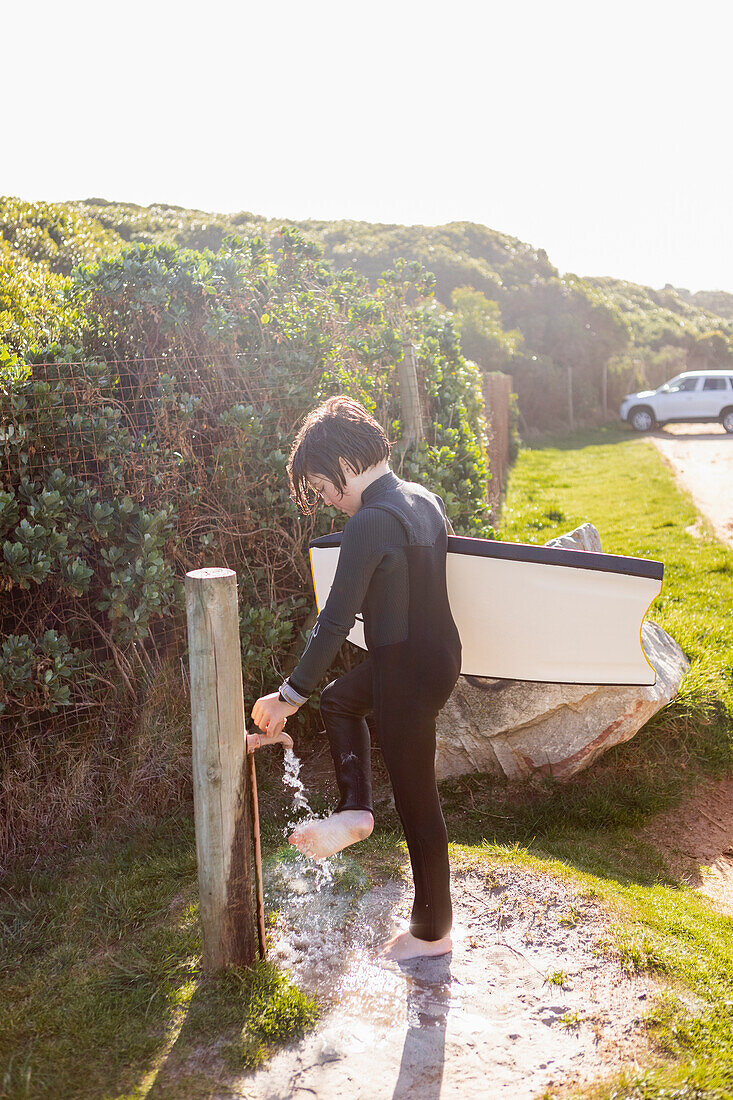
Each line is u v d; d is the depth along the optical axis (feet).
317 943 8.41
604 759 13.34
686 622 18.66
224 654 7.06
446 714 13.00
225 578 6.97
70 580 10.89
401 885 9.51
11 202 31.78
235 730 7.23
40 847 10.84
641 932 8.55
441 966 7.98
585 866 10.55
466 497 16.98
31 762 11.05
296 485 7.70
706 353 127.75
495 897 9.17
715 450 59.31
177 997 7.50
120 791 11.57
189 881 9.70
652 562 8.48
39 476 11.34
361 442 7.20
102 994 7.70
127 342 12.77
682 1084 6.36
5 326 12.33
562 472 50.57
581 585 8.52
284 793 12.34
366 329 16.01
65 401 11.51
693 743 13.96
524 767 12.76
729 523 32.24
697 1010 7.38
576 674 8.81
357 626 10.28
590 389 87.66
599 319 92.79
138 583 11.64
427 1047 6.92
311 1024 7.20
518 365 78.02
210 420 13.06
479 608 8.75
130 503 11.51
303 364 13.88
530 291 93.61
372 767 13.25
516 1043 6.97
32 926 9.09
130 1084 6.56
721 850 11.75
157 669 12.26
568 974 7.86
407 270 17.92
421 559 7.04
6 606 11.14
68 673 10.82
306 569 13.78
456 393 18.75
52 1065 6.79
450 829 11.62
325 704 8.05
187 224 61.41
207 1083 6.55
